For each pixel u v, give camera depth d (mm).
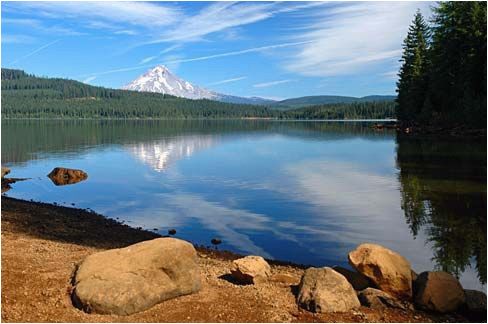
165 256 8773
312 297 8422
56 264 10352
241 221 17781
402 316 8312
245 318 7996
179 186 26406
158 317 7891
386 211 18562
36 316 7719
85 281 8297
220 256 13531
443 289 8656
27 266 10070
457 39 62125
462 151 38562
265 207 20109
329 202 20734
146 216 19094
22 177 31844
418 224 16406
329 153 44031
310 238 15305
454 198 20297
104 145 57812
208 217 18578
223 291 9242
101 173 32969
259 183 26672
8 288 8727
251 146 55219
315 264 12805
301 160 38312
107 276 8297
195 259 9195
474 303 8750
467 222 16344
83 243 14664
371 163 34562
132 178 30281
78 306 8047
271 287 9531
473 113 53969
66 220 18203
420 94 77625
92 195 24594
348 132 83000
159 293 8391
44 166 37500
